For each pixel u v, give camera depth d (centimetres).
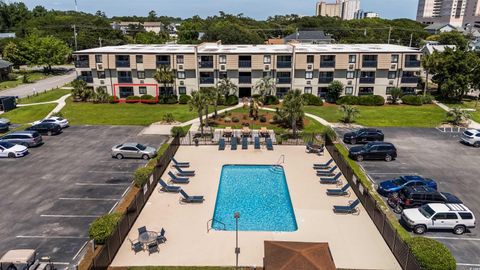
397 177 3102
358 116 5134
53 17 16088
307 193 2792
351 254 2022
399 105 5862
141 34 12925
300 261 1686
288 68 5934
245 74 6062
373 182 3002
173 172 3192
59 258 1988
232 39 12600
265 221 2422
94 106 5778
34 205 2592
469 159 3550
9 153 3541
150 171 2806
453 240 2184
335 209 2489
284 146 3953
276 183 3047
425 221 2228
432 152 3756
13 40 10825
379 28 13888
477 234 2253
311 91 6084
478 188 2894
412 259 1770
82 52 5994
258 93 6088
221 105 5750
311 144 3825
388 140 4150
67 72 9738
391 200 2581
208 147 3897
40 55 9094
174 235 2211
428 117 5122
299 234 2230
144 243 2075
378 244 2123
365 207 2534
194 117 5103
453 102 6047
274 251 1794
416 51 5809
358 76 5950
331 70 5916
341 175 3142
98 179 3048
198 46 6662
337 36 14262
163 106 5800
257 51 6044
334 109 5569
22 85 7675
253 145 3984
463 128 4628
